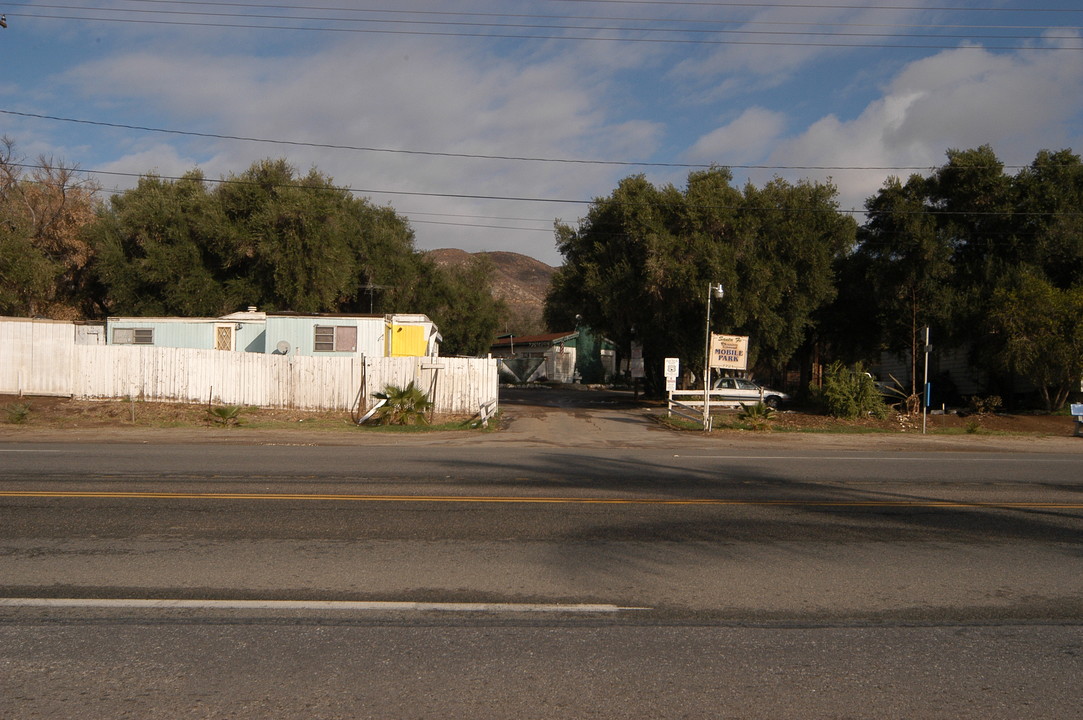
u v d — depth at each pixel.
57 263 37.44
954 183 32.66
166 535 7.99
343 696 4.35
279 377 25.41
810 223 32.75
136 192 39.78
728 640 5.29
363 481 11.55
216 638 5.20
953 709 4.31
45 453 14.90
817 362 43.00
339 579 6.55
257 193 37.44
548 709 4.21
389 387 23.41
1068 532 8.72
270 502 9.75
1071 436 23.80
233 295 36.91
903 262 32.28
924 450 18.83
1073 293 27.23
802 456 16.33
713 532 8.42
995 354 29.36
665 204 32.22
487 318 56.72
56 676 4.58
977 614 5.93
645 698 4.37
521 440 19.95
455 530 8.34
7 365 25.34
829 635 5.43
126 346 25.30
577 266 36.00
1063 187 31.66
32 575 6.58
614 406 33.62
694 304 31.97
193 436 19.50
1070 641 5.38
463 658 4.90
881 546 7.93
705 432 22.67
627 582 6.58
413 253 51.00
